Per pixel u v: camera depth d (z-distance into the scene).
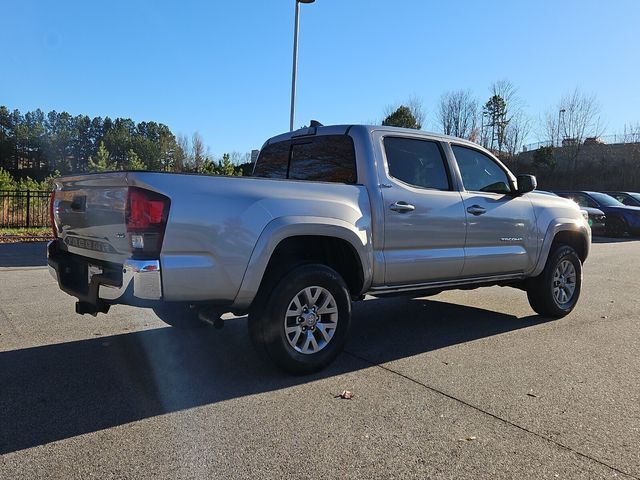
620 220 18.14
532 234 5.95
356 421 3.41
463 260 5.25
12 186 20.22
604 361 4.71
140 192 3.54
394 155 4.91
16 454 2.93
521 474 2.80
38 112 89.00
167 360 4.61
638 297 7.74
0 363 4.46
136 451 2.98
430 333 5.62
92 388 3.93
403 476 2.76
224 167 26.39
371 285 4.66
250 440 3.13
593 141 45.03
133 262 3.49
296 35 15.96
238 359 4.66
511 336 5.53
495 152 48.34
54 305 6.59
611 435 3.27
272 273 4.14
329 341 4.37
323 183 4.36
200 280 3.67
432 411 3.58
